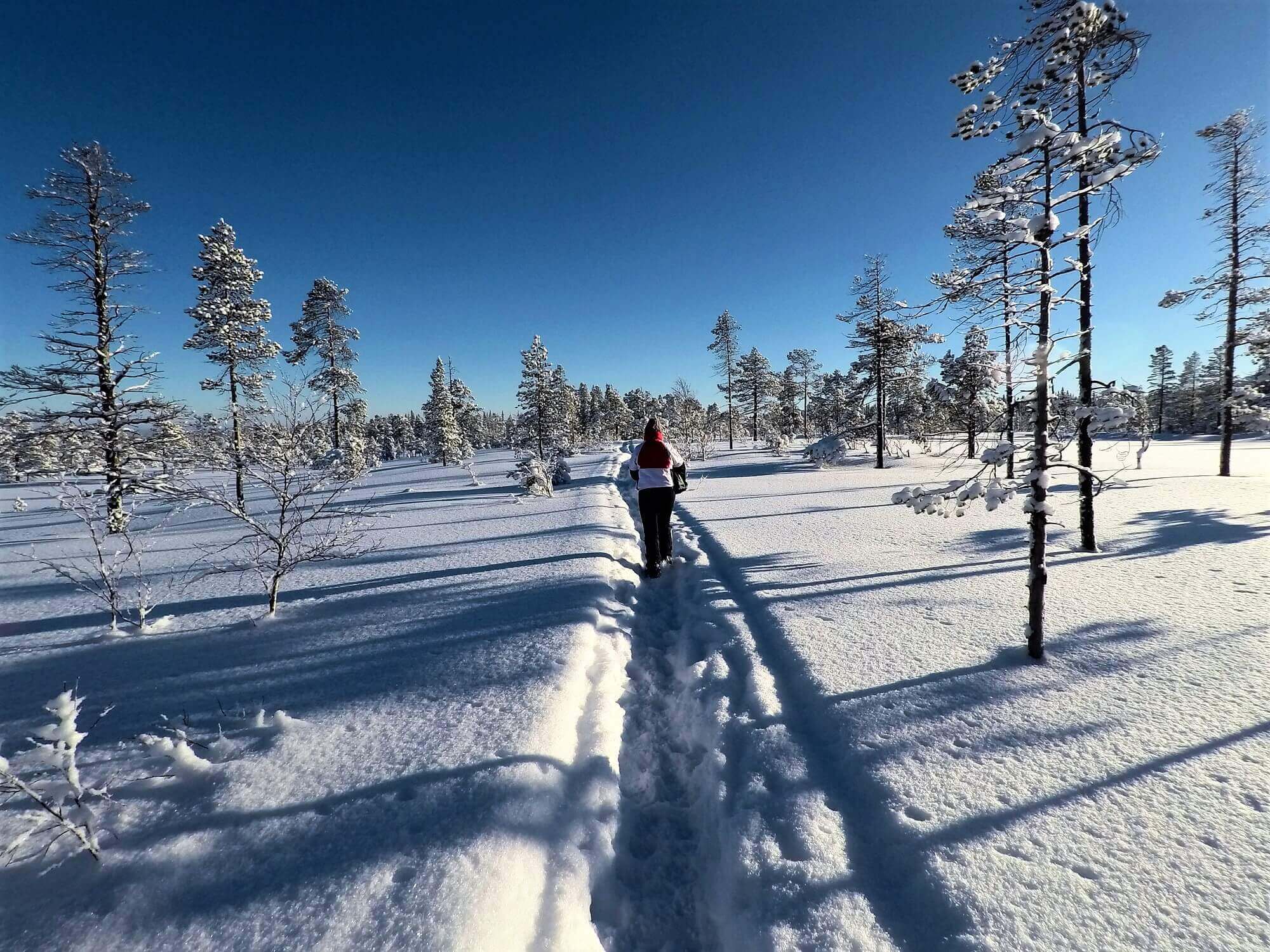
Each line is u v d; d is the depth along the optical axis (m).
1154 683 3.23
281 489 4.78
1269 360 15.25
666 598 5.99
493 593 5.39
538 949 1.70
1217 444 39.28
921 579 5.75
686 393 46.22
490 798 2.22
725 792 2.54
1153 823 2.13
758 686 3.47
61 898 1.80
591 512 11.43
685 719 3.43
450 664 3.67
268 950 1.57
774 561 6.91
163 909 1.74
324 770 2.49
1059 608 4.63
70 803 2.30
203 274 22.09
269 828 2.10
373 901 1.72
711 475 23.39
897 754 2.67
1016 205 3.55
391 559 7.60
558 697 3.16
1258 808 2.18
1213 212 14.89
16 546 11.74
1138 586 5.15
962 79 4.08
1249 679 3.21
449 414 46.19
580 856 2.08
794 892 1.92
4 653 4.20
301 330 30.62
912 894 1.89
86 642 4.41
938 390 22.06
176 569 7.66
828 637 4.21
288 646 4.18
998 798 2.31
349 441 29.88
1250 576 5.31
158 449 6.48
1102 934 1.67
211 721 3.04
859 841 2.17
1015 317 3.52
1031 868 1.94
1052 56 3.88
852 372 25.75
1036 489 3.57
